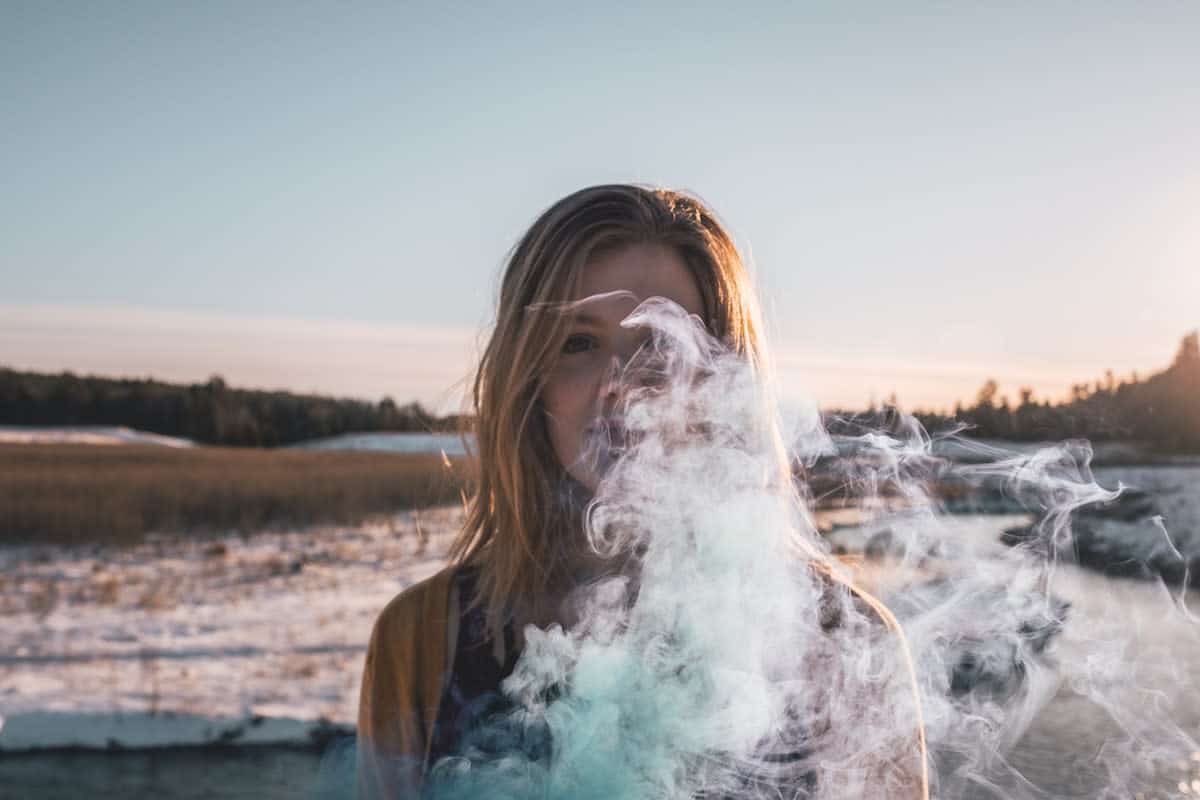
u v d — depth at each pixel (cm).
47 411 7669
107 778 614
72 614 1225
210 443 7494
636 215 117
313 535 2081
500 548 121
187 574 1568
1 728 707
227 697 799
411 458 4178
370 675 126
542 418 121
